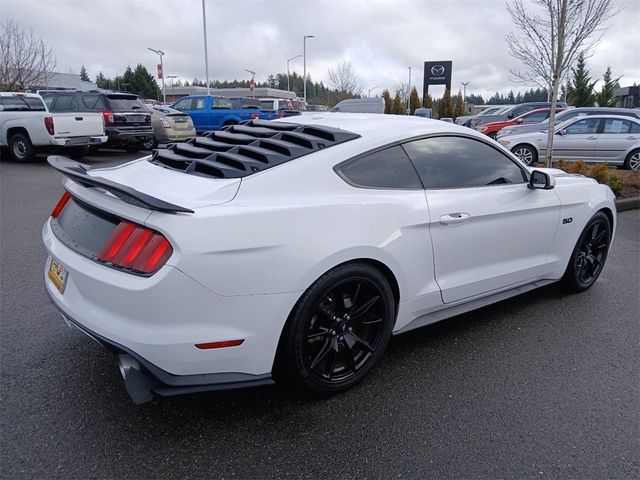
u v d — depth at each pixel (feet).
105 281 8.05
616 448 8.55
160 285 7.68
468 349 11.93
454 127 12.06
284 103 76.28
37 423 8.84
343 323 9.56
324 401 9.75
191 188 9.04
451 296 11.50
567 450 8.48
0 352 11.16
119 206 8.50
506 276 12.67
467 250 11.55
